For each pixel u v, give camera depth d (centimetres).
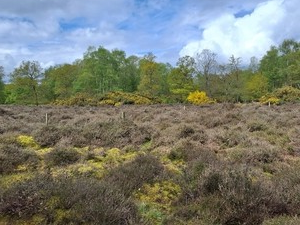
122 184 568
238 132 1145
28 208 419
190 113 1986
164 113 2020
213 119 1511
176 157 845
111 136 1077
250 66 7888
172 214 475
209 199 493
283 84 6769
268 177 692
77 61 8000
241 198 469
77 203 433
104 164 743
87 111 2411
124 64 7125
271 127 1291
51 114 2183
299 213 464
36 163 762
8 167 706
